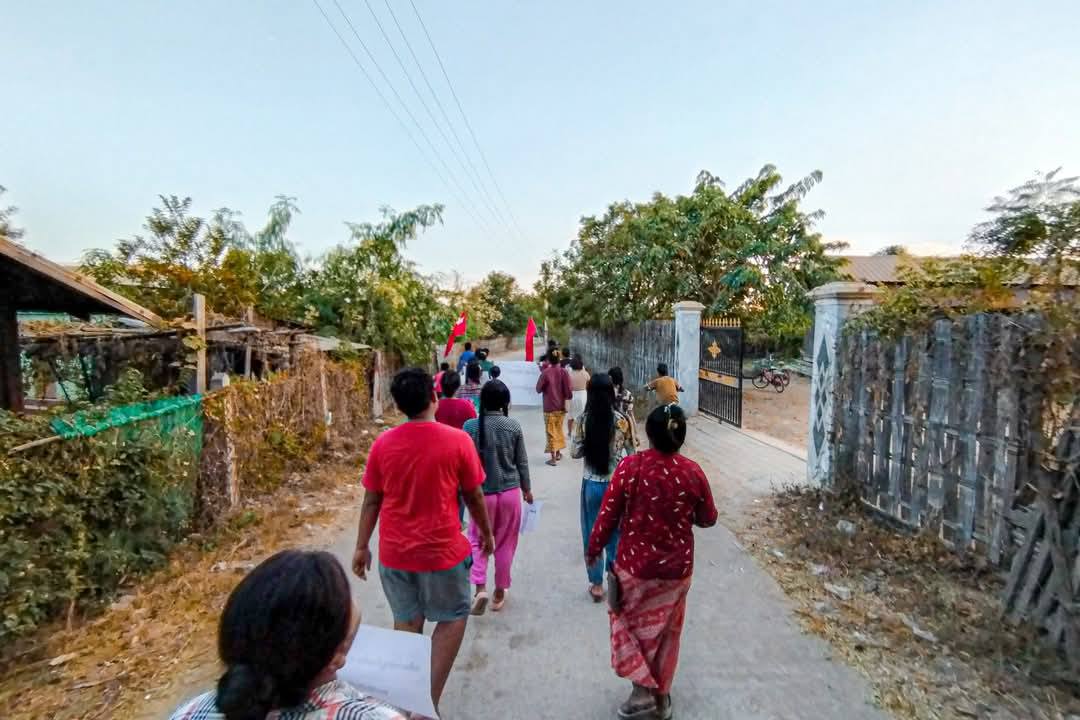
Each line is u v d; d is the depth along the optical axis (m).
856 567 4.92
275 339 10.14
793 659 3.70
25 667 3.60
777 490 7.36
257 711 1.09
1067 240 3.83
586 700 3.34
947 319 4.90
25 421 4.13
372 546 5.82
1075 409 3.61
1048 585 3.57
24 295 6.21
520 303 50.72
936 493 5.00
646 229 17.25
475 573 4.37
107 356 8.12
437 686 2.97
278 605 1.14
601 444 4.38
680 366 13.53
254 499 7.03
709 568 5.12
